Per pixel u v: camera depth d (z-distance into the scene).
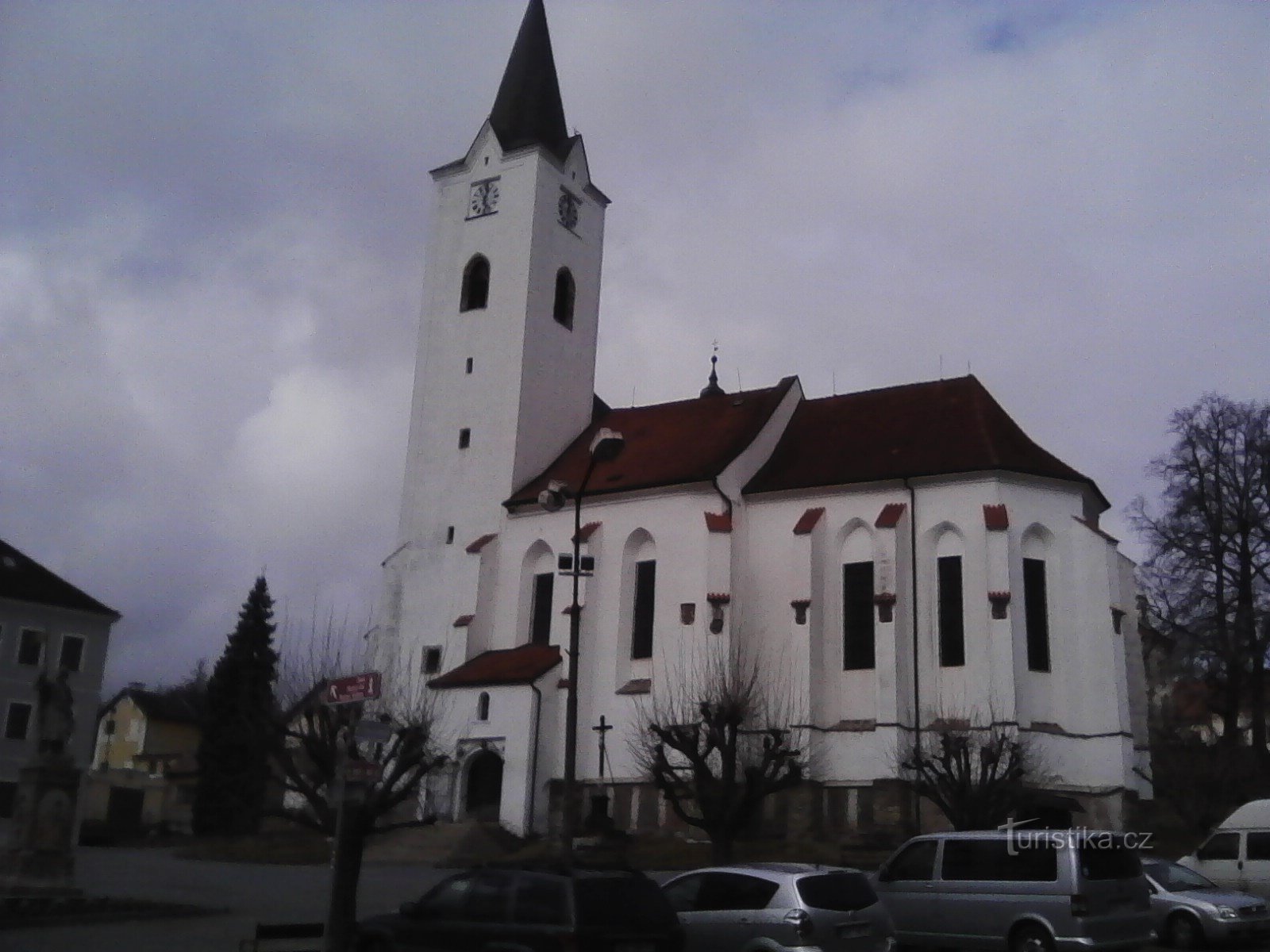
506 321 68.31
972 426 57.53
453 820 57.16
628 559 59.75
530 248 68.75
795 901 21.23
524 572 63.00
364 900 35.84
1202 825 47.78
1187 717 66.19
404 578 66.69
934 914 24.92
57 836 33.91
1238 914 27.70
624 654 58.34
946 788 43.06
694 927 22.12
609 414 70.50
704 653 55.22
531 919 18.50
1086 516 58.00
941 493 55.22
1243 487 59.94
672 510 58.91
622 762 56.16
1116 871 23.80
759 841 51.47
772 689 54.97
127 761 112.25
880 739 52.50
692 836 52.62
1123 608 55.03
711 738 43.38
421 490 68.00
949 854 25.20
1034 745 51.34
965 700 52.41
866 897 21.94
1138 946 23.70
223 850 55.72
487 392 67.62
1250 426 60.53
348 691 20.58
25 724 74.88
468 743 57.88
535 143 70.25
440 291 71.31
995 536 52.84
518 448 65.88
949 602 54.12
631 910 18.64
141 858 54.06
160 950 24.59
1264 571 59.53
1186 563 61.06
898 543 54.47
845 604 56.12
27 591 76.75
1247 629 58.03
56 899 31.89
